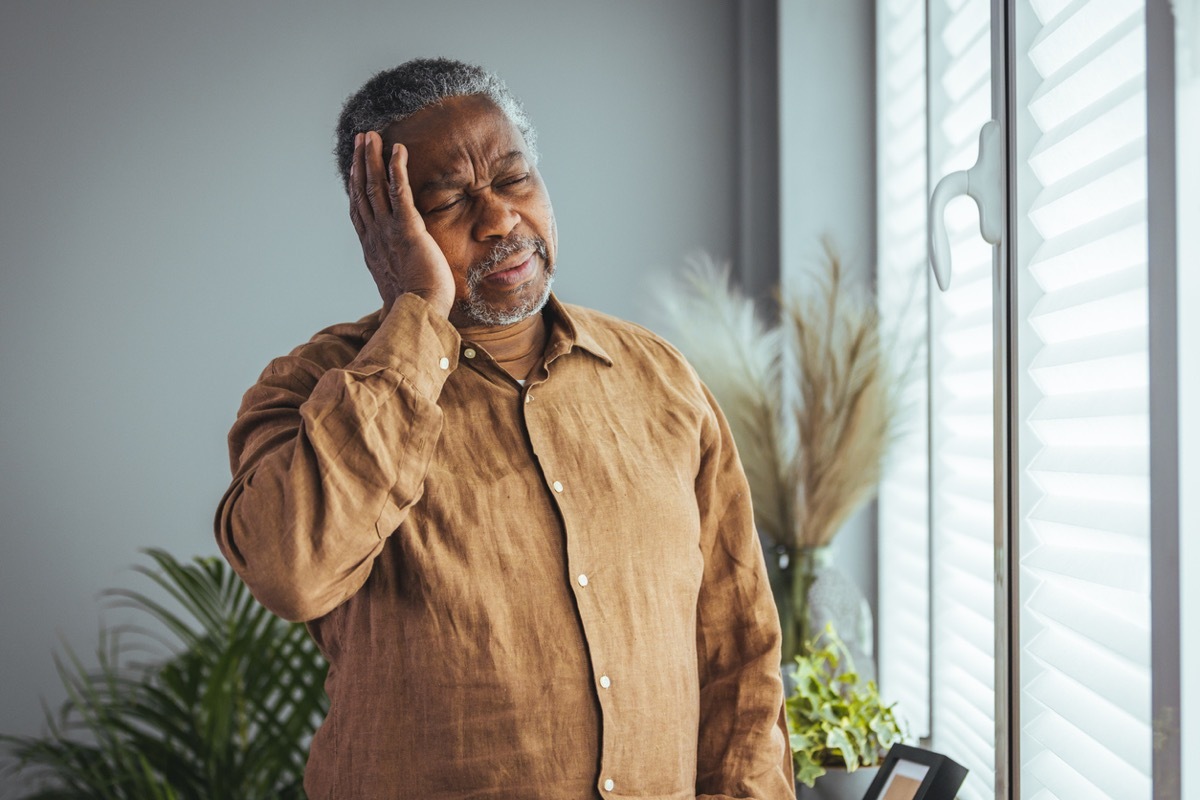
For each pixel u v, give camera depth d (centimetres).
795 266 209
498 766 92
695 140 233
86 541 225
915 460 187
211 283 229
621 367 109
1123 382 97
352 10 232
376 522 88
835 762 140
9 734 222
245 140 230
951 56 168
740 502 114
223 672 185
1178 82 83
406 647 94
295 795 195
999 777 116
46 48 227
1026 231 111
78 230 226
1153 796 87
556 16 234
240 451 101
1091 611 102
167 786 183
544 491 97
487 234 96
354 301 231
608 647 95
